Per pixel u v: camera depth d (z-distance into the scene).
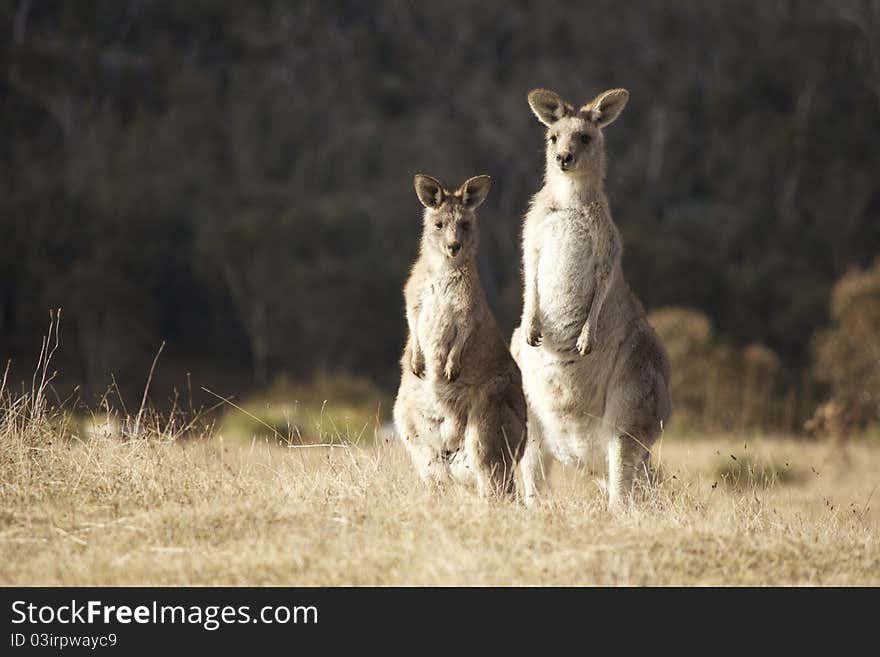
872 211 70.62
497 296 63.12
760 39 80.25
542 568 7.83
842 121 74.31
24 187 64.69
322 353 60.34
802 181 71.69
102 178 67.50
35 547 8.17
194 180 70.00
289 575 7.65
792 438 29.42
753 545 8.63
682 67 81.75
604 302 11.34
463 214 11.26
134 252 62.09
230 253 62.19
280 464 11.16
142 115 72.75
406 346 11.57
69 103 73.50
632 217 69.12
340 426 23.88
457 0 88.25
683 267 61.06
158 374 57.66
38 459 9.88
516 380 11.18
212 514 8.73
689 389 33.66
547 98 11.81
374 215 67.62
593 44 84.06
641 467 11.24
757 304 60.44
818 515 11.90
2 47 72.25
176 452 10.57
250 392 56.88
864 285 36.12
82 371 55.28
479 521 8.66
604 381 11.36
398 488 9.72
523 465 11.60
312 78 83.38
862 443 28.17
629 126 79.44
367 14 88.88
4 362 54.25
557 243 11.34
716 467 19.53
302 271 60.78
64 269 60.34
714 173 74.06
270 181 73.44
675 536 8.66
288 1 86.44
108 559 7.88
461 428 11.04
